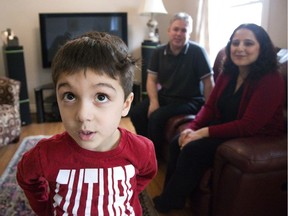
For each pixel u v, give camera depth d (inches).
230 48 60.4
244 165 45.9
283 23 74.5
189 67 84.0
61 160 23.0
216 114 65.8
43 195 27.4
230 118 61.2
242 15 99.5
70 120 20.5
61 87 20.5
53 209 24.5
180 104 83.3
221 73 65.7
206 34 111.6
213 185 54.4
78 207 23.3
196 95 86.5
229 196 50.1
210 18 109.8
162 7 131.7
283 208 51.4
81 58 20.0
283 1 73.8
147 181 29.1
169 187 59.6
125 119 131.0
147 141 26.9
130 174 24.5
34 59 145.1
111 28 140.4
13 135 104.2
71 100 20.5
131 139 25.3
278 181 48.8
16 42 125.1
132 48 151.6
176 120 76.5
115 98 20.9
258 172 46.7
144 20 149.4
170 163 65.3
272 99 52.9
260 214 50.4
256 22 91.0
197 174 56.8
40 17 133.1
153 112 83.9
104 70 20.0
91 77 19.7
